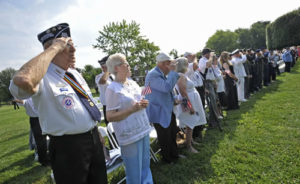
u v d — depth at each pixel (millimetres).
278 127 3982
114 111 1865
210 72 4566
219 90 5543
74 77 1536
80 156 1354
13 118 12125
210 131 4379
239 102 6840
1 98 44219
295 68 13523
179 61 3176
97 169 1521
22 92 996
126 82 2111
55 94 1283
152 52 21672
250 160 2930
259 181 2436
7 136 7070
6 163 4207
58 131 1302
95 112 1514
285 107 5215
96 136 1537
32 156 4480
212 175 2717
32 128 3578
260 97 6949
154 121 2855
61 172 1322
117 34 20203
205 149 3484
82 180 1352
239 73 6832
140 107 1776
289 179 2422
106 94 1895
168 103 2863
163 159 3150
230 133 4051
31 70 941
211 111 4574
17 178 3438
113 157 2621
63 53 1396
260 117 4734
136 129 2002
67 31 1485
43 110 1300
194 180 2650
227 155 3176
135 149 2014
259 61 8641
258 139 3588
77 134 1368
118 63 1938
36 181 3250
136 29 20453
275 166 2725
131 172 2039
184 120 3396
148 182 2148
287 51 12508
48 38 1409
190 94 3564
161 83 2656
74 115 1338
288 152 3020
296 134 3553
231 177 2607
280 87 8133
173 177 2779
